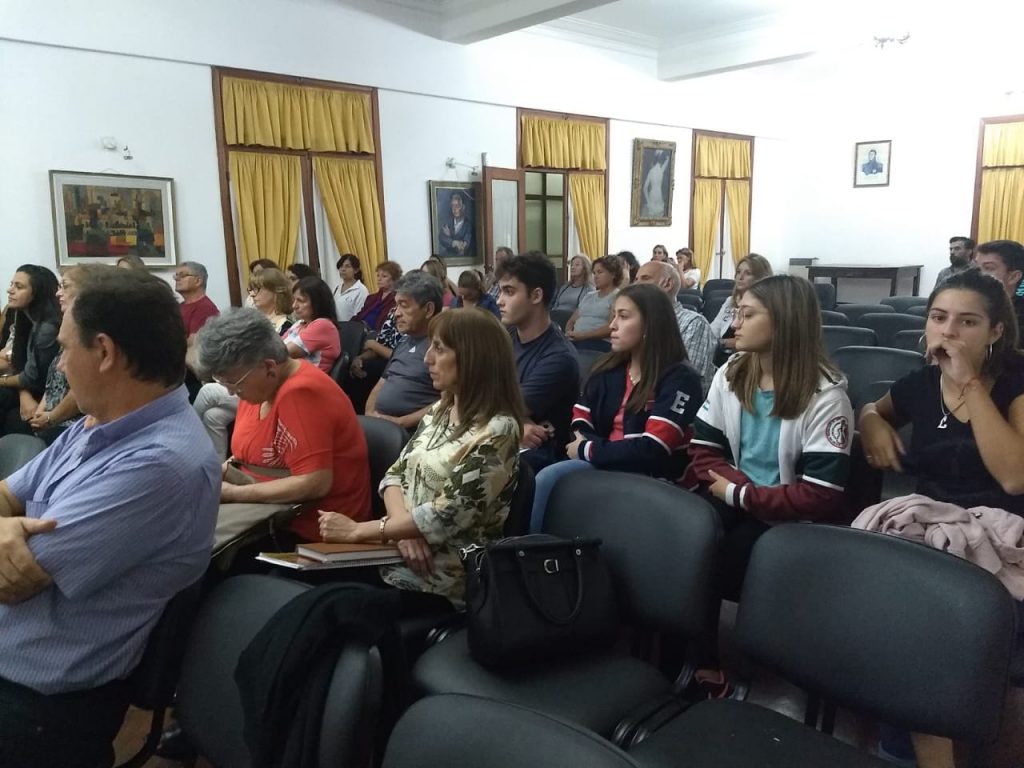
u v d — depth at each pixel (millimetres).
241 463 2137
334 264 6605
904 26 7051
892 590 1217
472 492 1681
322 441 1963
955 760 1389
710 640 1702
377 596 1216
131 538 1214
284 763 1077
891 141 9781
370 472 2227
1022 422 1580
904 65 9492
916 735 1341
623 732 1301
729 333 4270
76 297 1232
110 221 5262
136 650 1292
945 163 9375
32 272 3365
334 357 3734
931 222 9578
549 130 7879
